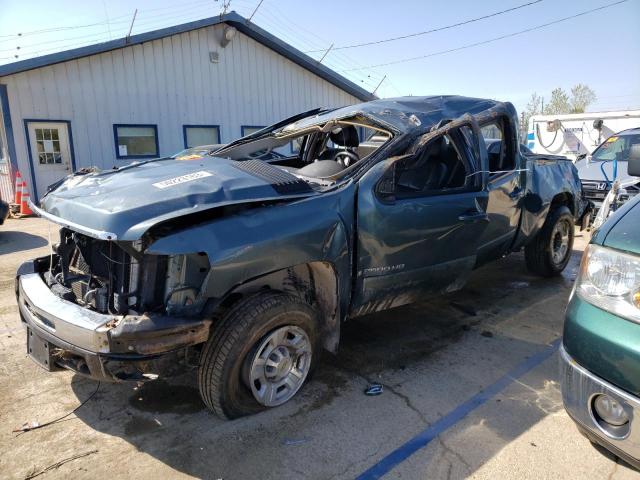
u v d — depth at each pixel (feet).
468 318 15.24
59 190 11.18
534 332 14.19
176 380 11.54
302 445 9.12
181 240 8.33
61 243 10.73
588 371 7.27
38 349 9.49
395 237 11.32
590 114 45.01
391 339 13.70
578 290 7.88
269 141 15.66
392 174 11.47
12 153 41.42
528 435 9.34
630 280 7.03
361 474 8.36
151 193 9.26
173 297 8.69
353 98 60.75
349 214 10.53
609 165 30.14
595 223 18.81
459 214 12.59
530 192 16.29
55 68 42.14
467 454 8.82
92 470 8.50
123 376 8.46
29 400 10.68
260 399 9.78
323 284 10.61
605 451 8.82
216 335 9.16
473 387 11.14
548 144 48.34
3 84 40.27
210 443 9.18
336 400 10.61
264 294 9.67
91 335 8.18
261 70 53.26
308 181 11.76
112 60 44.57
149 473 8.43
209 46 49.57
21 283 10.41
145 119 46.93
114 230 8.34
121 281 9.12
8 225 33.01
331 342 10.88
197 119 49.90
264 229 9.16
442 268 12.64
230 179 9.87
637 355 6.61
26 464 8.65
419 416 10.01
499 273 20.02
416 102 13.70
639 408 6.56
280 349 9.99
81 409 10.36
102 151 45.24
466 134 13.34
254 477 8.32
